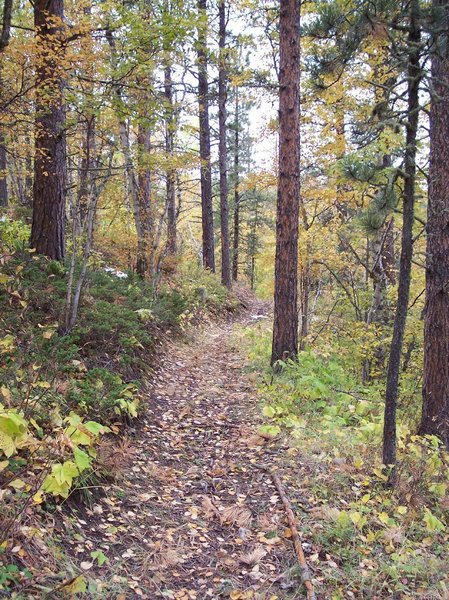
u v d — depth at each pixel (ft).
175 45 24.93
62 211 28.89
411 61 13.75
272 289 51.42
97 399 16.84
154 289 36.58
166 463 16.97
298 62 26.16
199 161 34.68
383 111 14.66
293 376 25.25
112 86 23.11
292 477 16.07
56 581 9.45
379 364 35.83
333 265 37.70
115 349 22.63
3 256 20.17
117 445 16.61
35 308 21.80
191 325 40.45
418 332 33.60
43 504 11.61
